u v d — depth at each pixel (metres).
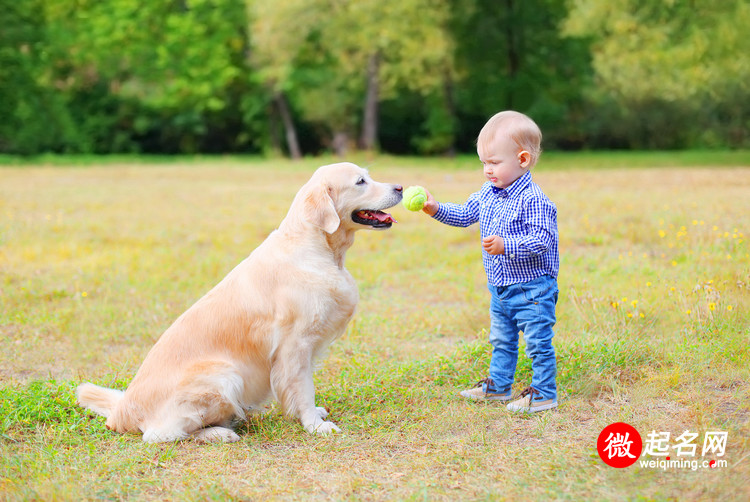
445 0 27.38
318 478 3.10
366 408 4.04
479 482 2.95
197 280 7.50
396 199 3.98
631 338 4.70
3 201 14.27
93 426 3.81
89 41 33.91
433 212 4.02
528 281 3.75
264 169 25.73
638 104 36.12
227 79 34.12
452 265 8.14
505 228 3.79
